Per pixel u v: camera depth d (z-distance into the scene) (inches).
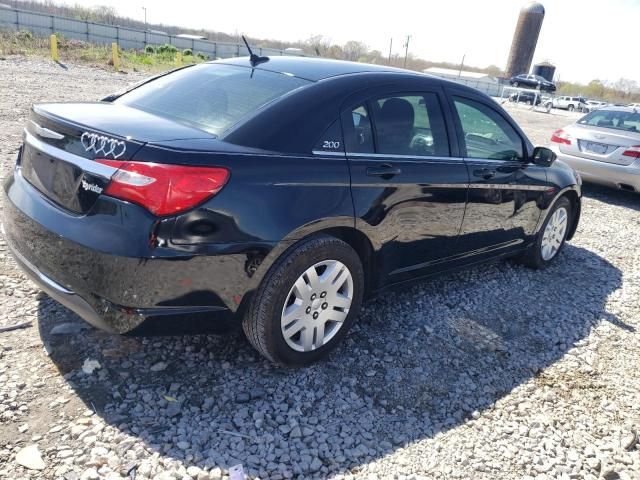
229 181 99.6
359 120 125.5
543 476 101.7
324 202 112.7
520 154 178.9
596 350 151.2
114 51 802.8
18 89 471.8
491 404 121.3
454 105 152.7
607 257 235.6
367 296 136.9
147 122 110.2
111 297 96.4
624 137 329.7
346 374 124.4
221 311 104.7
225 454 96.1
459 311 163.0
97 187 96.5
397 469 98.7
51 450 91.2
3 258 154.6
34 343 118.3
